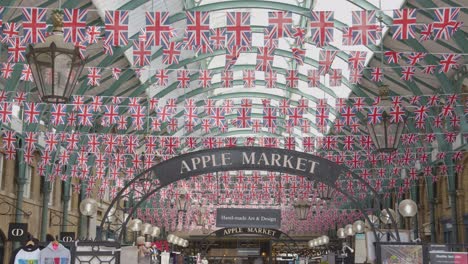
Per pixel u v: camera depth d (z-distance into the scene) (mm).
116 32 11516
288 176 32188
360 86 28000
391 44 22859
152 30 11828
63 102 8148
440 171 28062
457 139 25547
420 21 20219
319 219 44844
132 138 23656
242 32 11906
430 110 25484
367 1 21219
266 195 34188
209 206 40625
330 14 11750
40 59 7840
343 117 21000
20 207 23422
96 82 16797
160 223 44219
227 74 17734
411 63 15336
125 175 31656
